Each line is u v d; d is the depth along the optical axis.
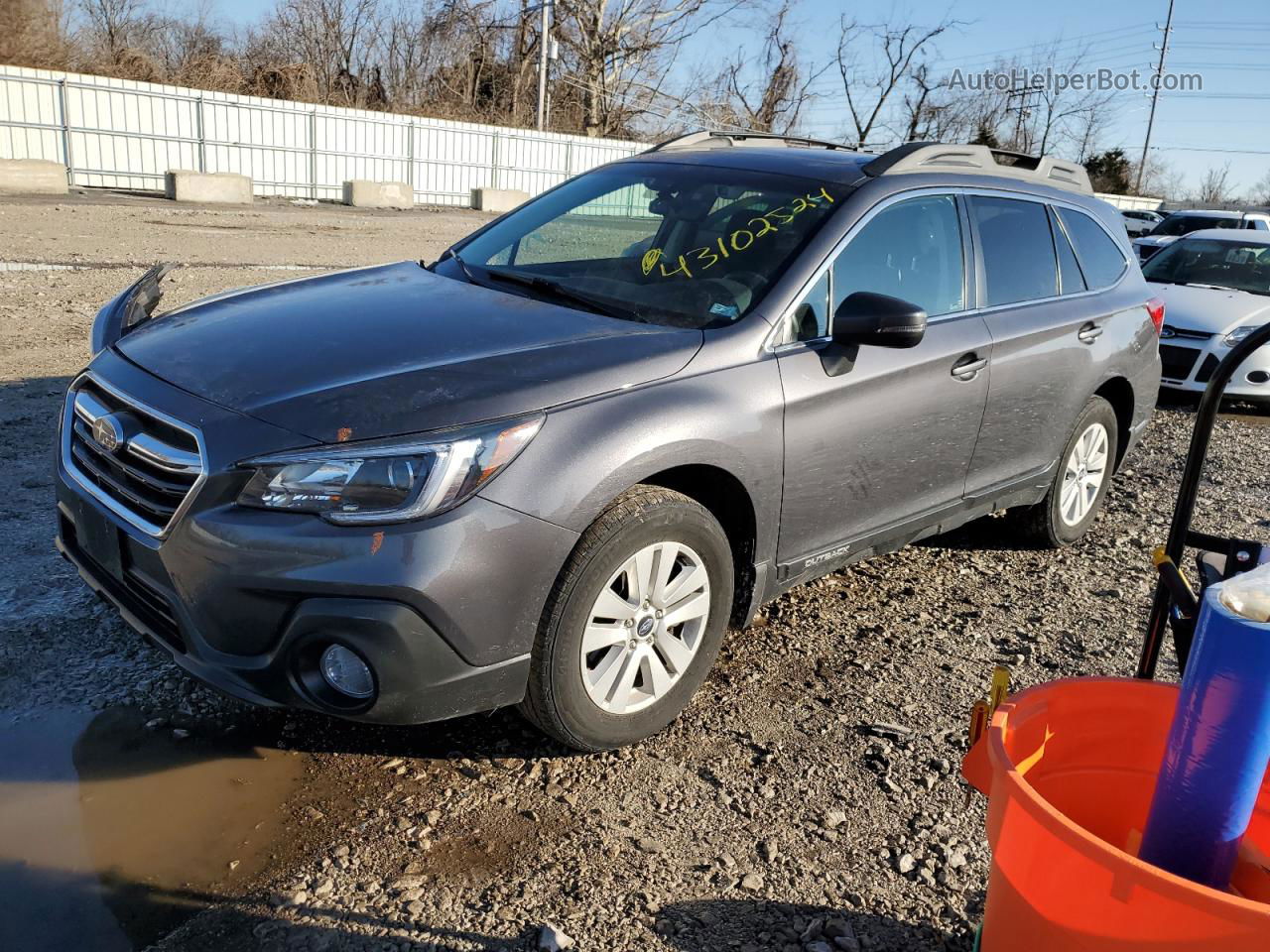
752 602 3.39
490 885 2.54
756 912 2.53
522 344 3.04
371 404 2.67
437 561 2.51
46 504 4.62
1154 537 5.49
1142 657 2.24
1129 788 1.98
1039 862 1.63
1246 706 1.51
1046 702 1.88
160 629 2.82
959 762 3.23
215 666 2.64
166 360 3.04
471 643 2.62
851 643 3.97
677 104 43.06
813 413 3.34
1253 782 1.55
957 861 2.78
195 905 2.41
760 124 43.81
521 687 2.79
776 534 3.37
